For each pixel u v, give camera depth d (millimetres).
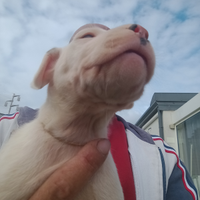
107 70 168
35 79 274
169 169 394
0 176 205
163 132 997
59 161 223
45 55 283
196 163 807
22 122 383
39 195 185
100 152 205
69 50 239
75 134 236
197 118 810
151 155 378
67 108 229
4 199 192
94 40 200
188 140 871
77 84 209
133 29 182
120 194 249
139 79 172
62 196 185
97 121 247
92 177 223
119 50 166
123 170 331
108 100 193
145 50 177
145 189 340
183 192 363
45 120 245
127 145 381
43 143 228
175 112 991
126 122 448
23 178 201
